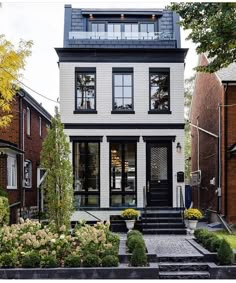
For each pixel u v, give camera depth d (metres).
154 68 20.72
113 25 22.25
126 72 20.73
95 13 22.09
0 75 16.84
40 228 13.83
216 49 16.08
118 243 13.70
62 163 14.72
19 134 22.47
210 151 22.78
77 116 20.48
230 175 20.17
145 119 20.55
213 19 15.10
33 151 26.09
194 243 14.66
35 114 26.70
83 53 20.66
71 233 14.65
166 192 20.31
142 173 20.34
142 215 19.19
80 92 20.70
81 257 11.88
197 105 27.20
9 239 12.30
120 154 20.50
